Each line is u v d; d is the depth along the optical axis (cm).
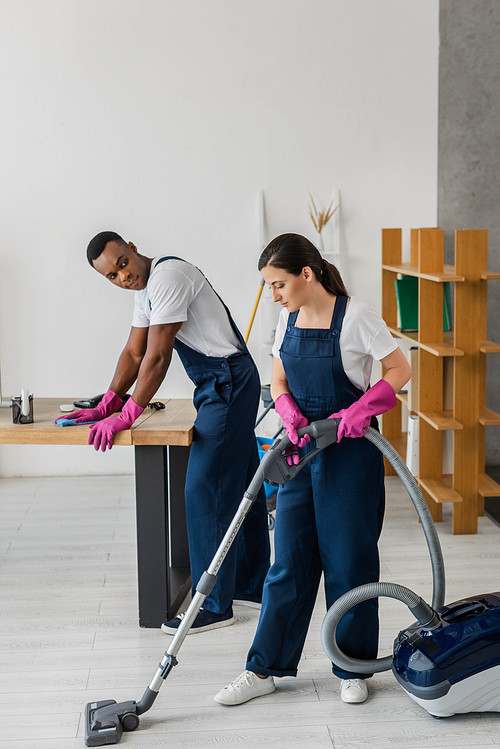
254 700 234
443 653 215
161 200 451
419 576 316
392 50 446
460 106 452
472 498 364
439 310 368
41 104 441
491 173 458
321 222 448
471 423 360
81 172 447
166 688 241
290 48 444
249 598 297
